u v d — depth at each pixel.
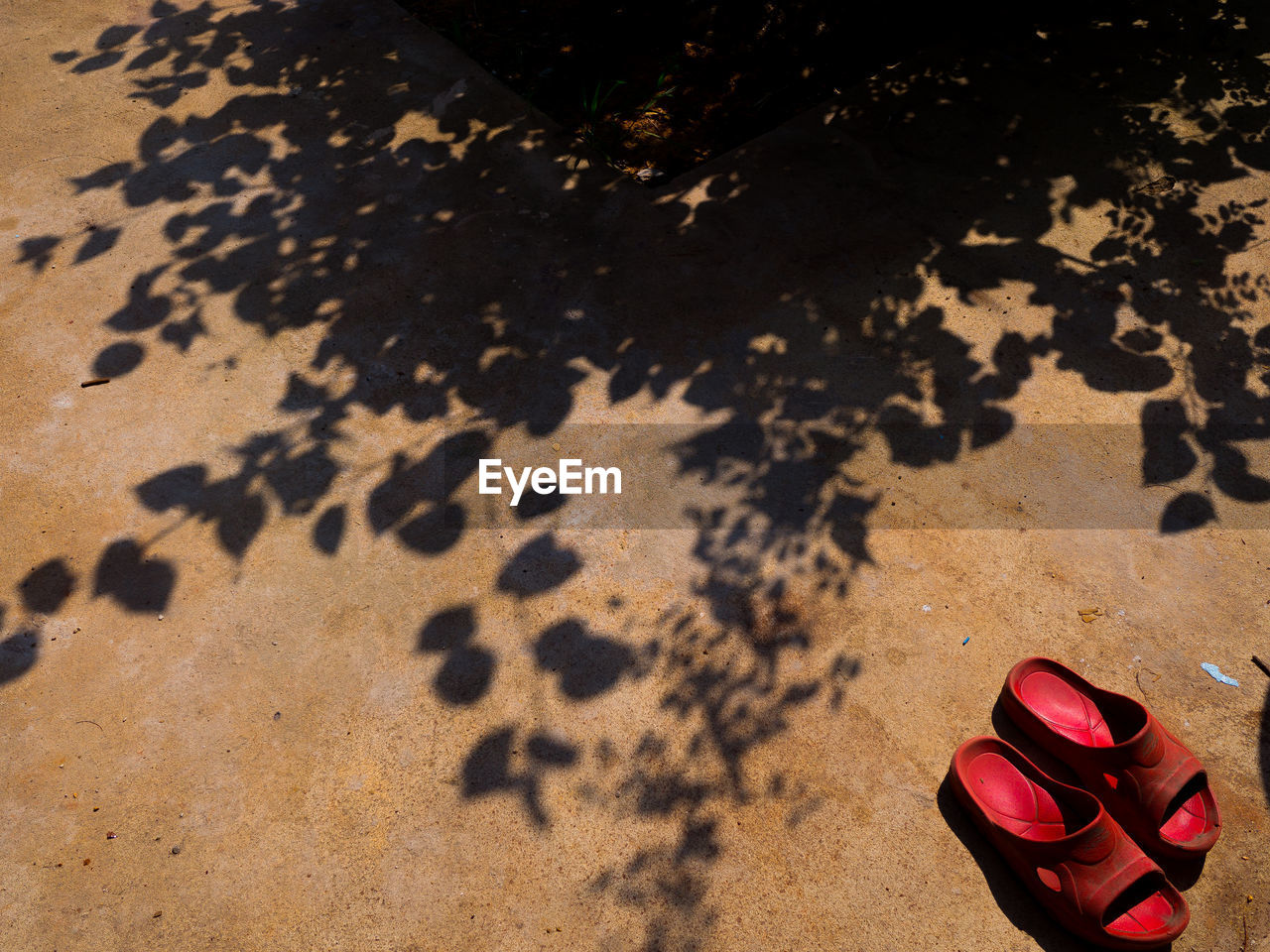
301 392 1.43
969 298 1.55
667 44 2.09
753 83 1.98
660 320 1.52
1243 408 1.40
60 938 0.97
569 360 1.47
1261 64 1.93
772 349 1.48
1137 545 1.26
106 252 1.61
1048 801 1.03
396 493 1.31
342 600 1.21
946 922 0.97
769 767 1.07
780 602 1.21
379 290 1.56
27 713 1.12
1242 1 2.09
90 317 1.52
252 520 1.29
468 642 1.17
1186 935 0.96
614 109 1.92
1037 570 1.23
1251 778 1.06
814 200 1.70
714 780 1.06
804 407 1.41
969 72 1.95
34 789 1.06
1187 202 1.68
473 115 1.88
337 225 1.66
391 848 1.02
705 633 1.18
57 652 1.17
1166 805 0.99
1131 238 1.63
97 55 2.02
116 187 1.72
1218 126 1.80
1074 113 1.85
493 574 1.23
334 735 1.10
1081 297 1.54
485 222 1.67
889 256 1.61
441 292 1.55
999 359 1.47
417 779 1.07
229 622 1.19
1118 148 1.78
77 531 1.28
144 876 1.00
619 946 0.96
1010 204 1.69
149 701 1.13
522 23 2.14
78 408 1.41
